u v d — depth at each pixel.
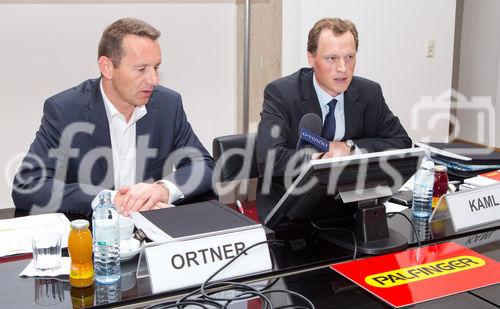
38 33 3.32
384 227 1.40
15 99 3.35
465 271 1.25
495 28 4.85
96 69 3.51
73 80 3.47
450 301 1.12
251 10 3.67
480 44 5.03
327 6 3.76
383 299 1.12
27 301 1.10
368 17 3.91
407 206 1.71
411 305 1.10
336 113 2.28
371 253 1.34
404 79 4.16
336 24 2.18
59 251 1.26
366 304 1.10
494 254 1.35
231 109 4.01
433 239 1.44
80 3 3.38
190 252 1.19
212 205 1.47
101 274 1.18
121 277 1.21
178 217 1.36
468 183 1.80
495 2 4.83
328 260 1.31
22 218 1.54
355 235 1.40
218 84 3.93
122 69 1.81
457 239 1.46
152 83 1.84
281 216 1.42
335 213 1.46
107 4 3.45
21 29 3.27
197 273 1.18
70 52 3.43
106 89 1.91
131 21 1.85
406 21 4.05
